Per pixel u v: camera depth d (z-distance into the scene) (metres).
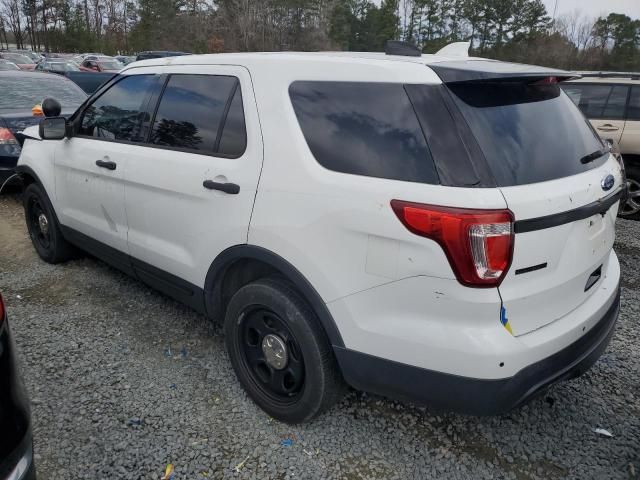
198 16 62.31
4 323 1.93
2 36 86.31
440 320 2.13
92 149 3.85
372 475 2.50
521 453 2.65
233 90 2.92
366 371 2.37
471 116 2.20
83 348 3.47
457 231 2.01
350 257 2.30
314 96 2.56
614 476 2.51
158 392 3.04
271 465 2.54
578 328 2.35
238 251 2.75
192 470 2.50
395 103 2.30
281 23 60.50
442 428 2.81
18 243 5.43
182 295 3.33
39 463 2.52
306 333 2.53
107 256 4.01
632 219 6.78
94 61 29.56
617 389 3.16
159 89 3.44
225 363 3.35
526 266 2.11
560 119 2.58
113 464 2.52
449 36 61.78
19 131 6.64
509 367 2.08
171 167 3.13
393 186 2.19
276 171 2.59
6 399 1.80
